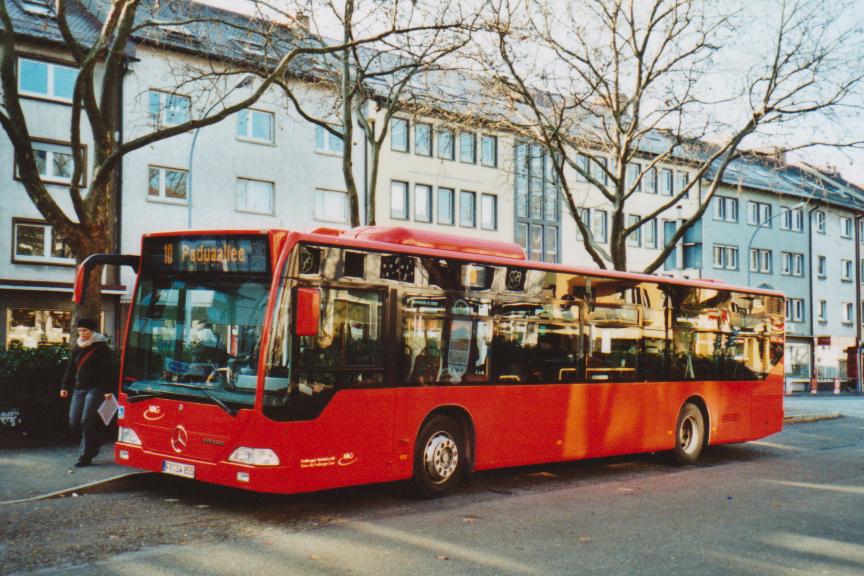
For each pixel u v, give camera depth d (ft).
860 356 213.46
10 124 42.96
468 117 70.95
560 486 36.88
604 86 69.67
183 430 28.68
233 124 108.58
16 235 91.66
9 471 34.45
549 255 150.00
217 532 25.88
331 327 28.76
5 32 43.19
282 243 27.71
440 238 33.83
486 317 34.76
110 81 45.85
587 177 72.13
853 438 62.69
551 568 22.33
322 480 28.09
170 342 29.81
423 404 31.86
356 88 59.57
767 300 52.39
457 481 33.53
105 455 38.73
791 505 32.94
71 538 24.52
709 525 28.58
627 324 42.14
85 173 95.20
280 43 59.00
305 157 115.65
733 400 48.96
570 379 38.68
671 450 44.80
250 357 27.45
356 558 22.94
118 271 97.71
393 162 126.93
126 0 45.21
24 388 42.75
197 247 29.40
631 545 25.25
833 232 209.36
